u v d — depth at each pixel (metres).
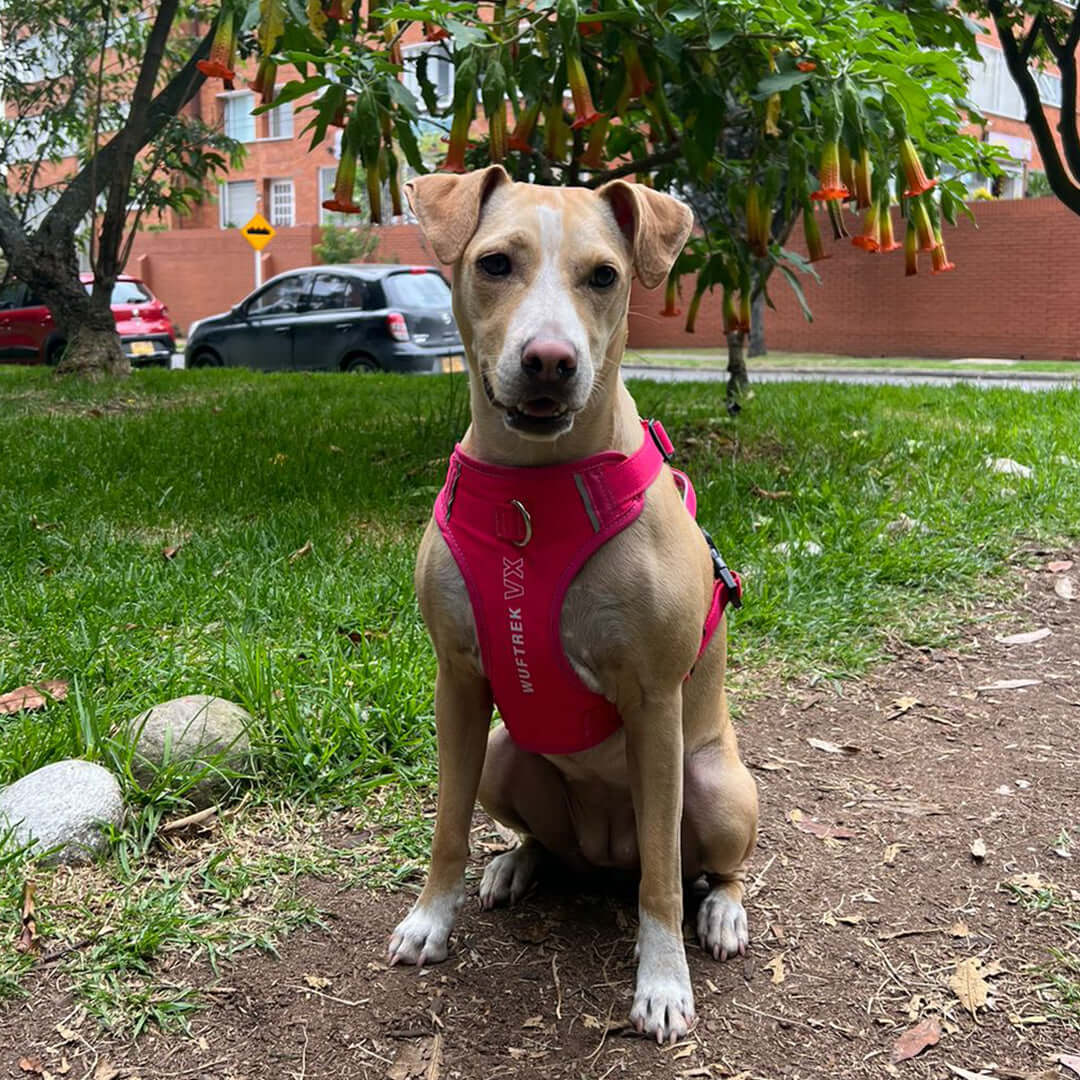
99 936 0.87
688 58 1.85
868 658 1.48
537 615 0.78
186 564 1.62
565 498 0.77
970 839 1.06
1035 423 2.72
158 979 0.84
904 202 2.11
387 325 4.96
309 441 2.54
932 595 1.68
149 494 2.03
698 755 0.91
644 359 7.03
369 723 1.19
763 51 1.82
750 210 2.06
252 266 9.71
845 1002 0.84
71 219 4.17
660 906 0.82
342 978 0.85
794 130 1.97
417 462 2.31
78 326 4.25
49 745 1.09
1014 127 9.27
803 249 7.79
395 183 1.88
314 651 1.33
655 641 0.79
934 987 0.85
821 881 1.00
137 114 4.09
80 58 4.43
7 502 1.94
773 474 2.17
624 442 0.82
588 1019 0.82
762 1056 0.78
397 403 3.29
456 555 0.81
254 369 5.38
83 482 2.12
